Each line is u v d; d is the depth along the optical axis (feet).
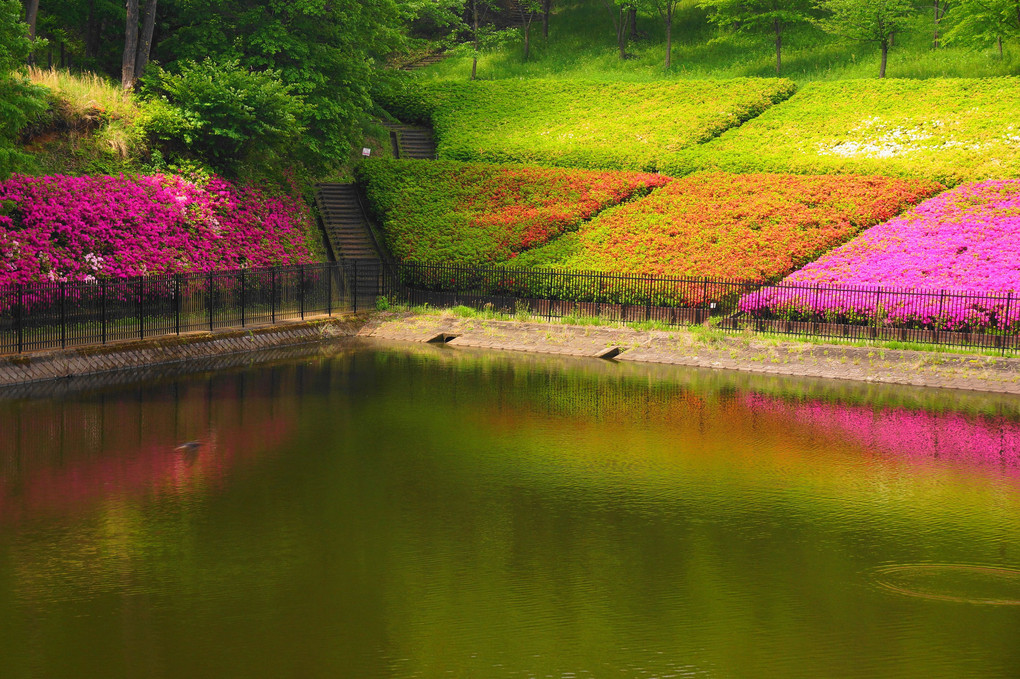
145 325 84.94
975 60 164.55
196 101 111.24
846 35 177.37
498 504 44.78
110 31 145.79
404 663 28.86
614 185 129.80
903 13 169.68
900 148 130.52
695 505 45.14
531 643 30.37
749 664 29.22
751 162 134.21
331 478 48.24
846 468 52.01
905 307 87.51
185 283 86.94
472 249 118.11
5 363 68.23
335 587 34.50
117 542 38.47
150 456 51.29
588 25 231.71
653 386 76.48
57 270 81.76
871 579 36.19
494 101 179.01
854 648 30.45
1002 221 101.40
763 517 43.42
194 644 29.86
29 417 58.80
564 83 182.70
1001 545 39.96
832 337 88.28
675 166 140.05
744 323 93.91
